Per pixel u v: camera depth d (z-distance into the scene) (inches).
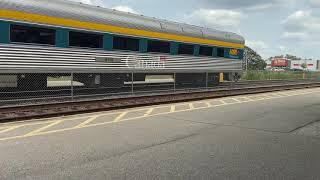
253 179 218.1
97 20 682.2
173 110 527.5
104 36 697.0
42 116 434.6
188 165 244.2
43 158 255.4
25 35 574.9
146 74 832.3
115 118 442.3
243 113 502.6
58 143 300.4
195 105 598.2
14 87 599.5
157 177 218.8
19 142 302.2
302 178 220.5
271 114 494.6
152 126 389.4
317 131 370.0
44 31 601.6
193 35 900.6
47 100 586.6
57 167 235.1
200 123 412.8
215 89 871.7
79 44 653.9
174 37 848.9
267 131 366.9
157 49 810.8
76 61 649.0
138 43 765.9
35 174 221.0
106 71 703.1
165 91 800.9
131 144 301.7
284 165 246.7
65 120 420.5
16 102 548.7
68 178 214.5
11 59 557.3
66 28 631.2
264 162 253.3
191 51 900.6
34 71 586.6
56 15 615.5
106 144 300.0
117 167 237.5
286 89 1049.5
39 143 299.7
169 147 293.4
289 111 530.3
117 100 597.9
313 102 673.6
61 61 625.3
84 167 236.2
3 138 316.5
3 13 545.3
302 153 278.8
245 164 248.1
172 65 846.5
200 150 285.0
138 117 454.0
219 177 220.7
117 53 722.2
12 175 218.8
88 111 486.9
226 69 1015.6
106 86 741.3
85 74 703.7
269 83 1274.6
